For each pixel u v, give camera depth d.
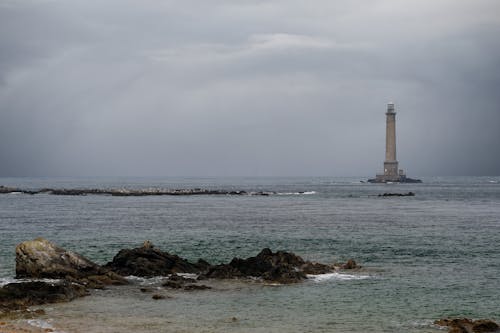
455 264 46.47
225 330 27.27
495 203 138.62
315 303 32.72
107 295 34.12
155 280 38.62
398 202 142.75
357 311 31.11
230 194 183.00
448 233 69.81
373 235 67.38
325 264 46.31
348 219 90.38
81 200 146.75
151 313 30.14
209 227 76.38
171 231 71.06
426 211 110.25
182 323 28.34
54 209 112.25
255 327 27.84
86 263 39.62
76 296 33.41
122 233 68.44
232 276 39.34
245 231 71.38
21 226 76.94
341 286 37.38
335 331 27.39
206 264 43.50
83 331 26.70
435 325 28.47
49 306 31.19
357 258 49.62
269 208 117.50
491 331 27.14
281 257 42.94
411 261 48.00
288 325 28.27
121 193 174.75
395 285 37.84
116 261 41.94
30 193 180.25
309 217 94.19
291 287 36.84
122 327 27.48
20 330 26.48
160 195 176.62
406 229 74.81
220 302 32.69
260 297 33.97
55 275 38.31
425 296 34.78
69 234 67.25
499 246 57.66
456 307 32.25
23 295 32.22
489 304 32.97
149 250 42.38
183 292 35.09
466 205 130.50
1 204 128.25
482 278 40.53
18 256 38.81
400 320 29.45
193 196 172.00
